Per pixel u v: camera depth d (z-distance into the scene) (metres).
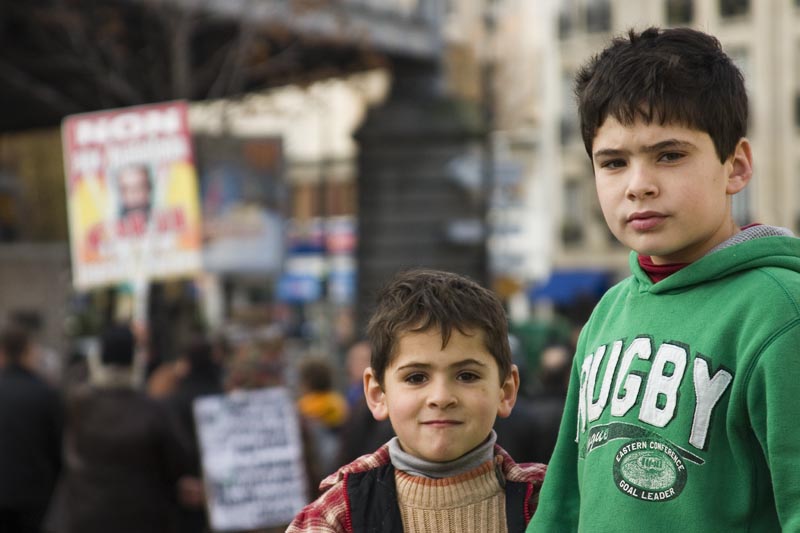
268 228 18.81
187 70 21.09
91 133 10.84
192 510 9.05
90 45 21.67
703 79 2.71
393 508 3.13
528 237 52.00
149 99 22.95
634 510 2.70
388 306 3.15
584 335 3.13
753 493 2.62
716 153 2.74
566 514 3.06
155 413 7.98
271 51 24.80
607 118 2.78
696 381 2.67
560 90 45.81
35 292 20.69
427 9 28.39
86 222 10.83
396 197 28.94
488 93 40.56
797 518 2.48
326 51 25.05
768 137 39.84
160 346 14.87
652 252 2.74
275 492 8.84
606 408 2.84
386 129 28.62
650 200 2.71
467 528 3.10
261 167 18.84
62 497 8.16
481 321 3.08
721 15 40.75
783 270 2.70
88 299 31.42
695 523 2.63
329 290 41.38
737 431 2.63
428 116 28.45
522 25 48.09
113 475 7.91
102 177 10.80
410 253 28.92
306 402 10.33
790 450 2.52
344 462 7.23
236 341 12.74
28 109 29.77
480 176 28.16
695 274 2.77
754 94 40.03
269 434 8.91
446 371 3.05
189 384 9.02
